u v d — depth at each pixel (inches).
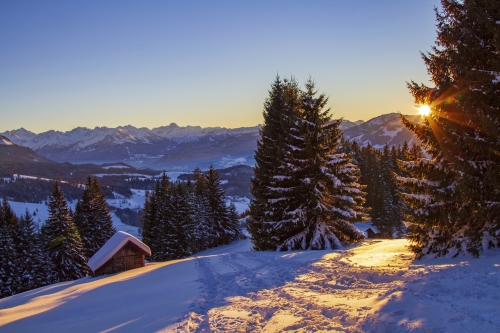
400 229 2231.8
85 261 1902.1
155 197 2502.5
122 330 345.7
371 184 2381.9
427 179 539.5
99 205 2295.8
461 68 493.0
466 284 330.0
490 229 468.1
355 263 545.6
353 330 271.6
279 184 987.9
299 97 1029.2
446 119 510.0
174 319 352.2
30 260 1774.1
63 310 539.8
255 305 377.4
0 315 583.2
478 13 450.3
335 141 970.7
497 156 473.7
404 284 372.5
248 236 3115.2
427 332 240.8
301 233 953.5
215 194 2603.3
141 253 1239.5
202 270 703.1
